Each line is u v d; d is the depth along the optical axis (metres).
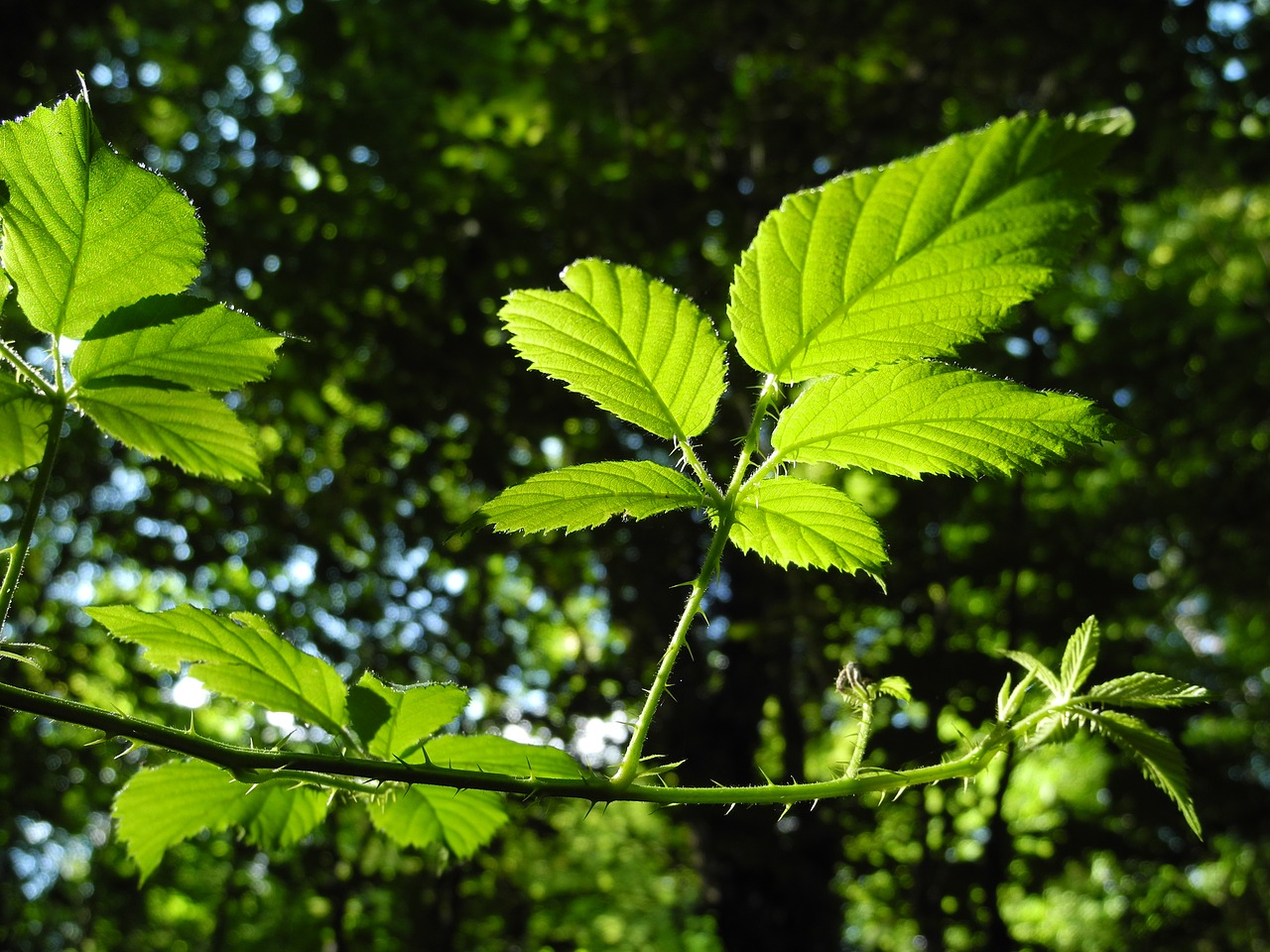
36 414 0.92
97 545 7.50
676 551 6.93
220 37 7.96
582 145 7.75
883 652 6.08
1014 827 6.60
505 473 6.96
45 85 6.89
